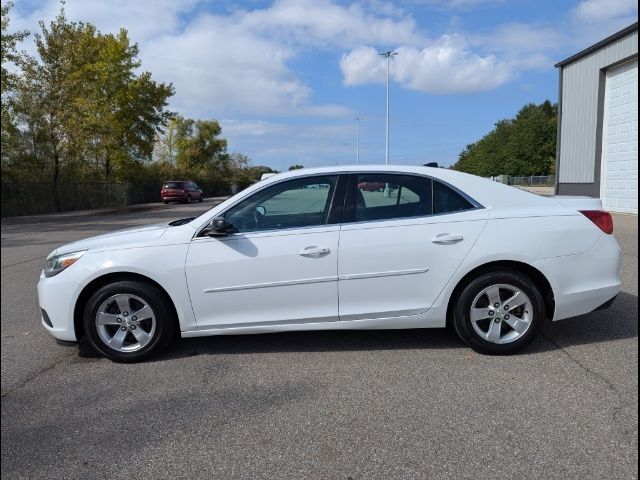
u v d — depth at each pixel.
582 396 3.42
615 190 16.27
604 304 4.27
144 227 4.79
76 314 4.35
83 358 4.50
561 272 4.15
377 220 4.23
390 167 4.39
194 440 3.05
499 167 93.38
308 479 2.63
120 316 4.29
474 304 4.16
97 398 3.67
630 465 2.64
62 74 28.52
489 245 4.11
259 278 4.19
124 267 4.20
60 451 2.99
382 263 4.15
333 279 4.17
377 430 3.08
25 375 4.15
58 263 4.39
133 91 34.47
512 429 3.04
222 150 71.50
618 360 4.00
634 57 15.05
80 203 30.58
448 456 2.79
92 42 32.50
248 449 2.93
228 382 3.86
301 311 4.22
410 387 3.66
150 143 37.06
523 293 4.12
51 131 28.05
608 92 16.66
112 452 2.96
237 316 4.25
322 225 4.24
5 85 24.48
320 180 4.34
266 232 4.23
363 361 4.18
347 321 4.23
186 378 3.96
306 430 3.11
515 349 4.17
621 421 3.08
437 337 4.71
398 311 4.19
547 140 77.12
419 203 4.29
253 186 4.40
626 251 8.66
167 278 4.20
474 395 3.50
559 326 4.89
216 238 4.23
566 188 19.47
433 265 4.14
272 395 3.61
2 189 25.00
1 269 9.50
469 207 4.27
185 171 57.91
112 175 35.47
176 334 4.57
